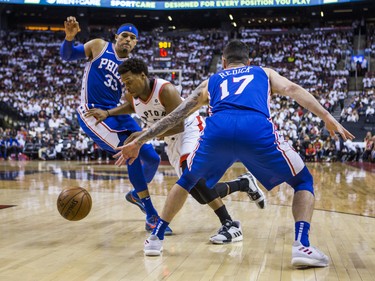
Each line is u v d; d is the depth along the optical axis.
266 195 7.75
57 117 21.47
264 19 35.06
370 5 30.91
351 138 3.06
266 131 3.14
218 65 29.33
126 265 3.28
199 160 3.30
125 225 4.92
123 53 4.86
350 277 2.97
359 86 25.27
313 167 15.41
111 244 3.97
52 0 29.33
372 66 27.39
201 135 3.33
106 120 4.77
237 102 3.24
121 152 3.45
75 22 4.68
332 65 27.14
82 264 3.29
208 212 5.80
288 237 4.29
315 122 19.91
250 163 3.23
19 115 22.25
